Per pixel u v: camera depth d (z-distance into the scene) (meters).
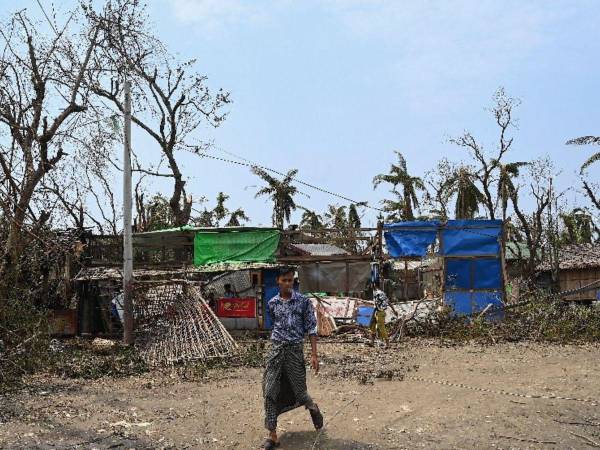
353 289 20.95
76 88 16.42
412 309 19.70
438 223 21.34
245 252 20.89
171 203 29.67
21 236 13.12
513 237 38.28
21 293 13.09
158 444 6.95
